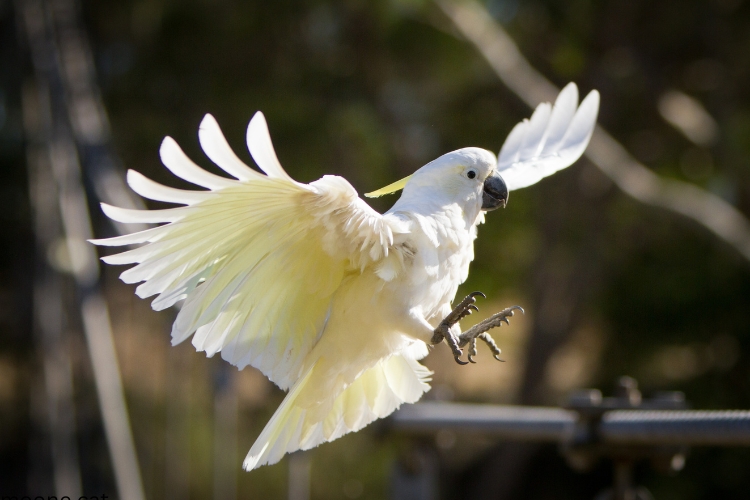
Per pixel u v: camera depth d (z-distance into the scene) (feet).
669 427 14.78
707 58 46.44
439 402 23.12
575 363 54.44
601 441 16.08
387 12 39.63
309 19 42.83
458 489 52.60
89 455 23.61
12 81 40.73
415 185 16.57
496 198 17.15
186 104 43.80
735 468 44.80
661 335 47.52
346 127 41.65
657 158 47.57
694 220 40.83
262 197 13.03
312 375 15.79
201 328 14.42
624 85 45.65
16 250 48.91
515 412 18.95
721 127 44.96
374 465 43.86
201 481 40.93
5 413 46.24
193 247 13.30
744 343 46.06
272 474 43.65
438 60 42.47
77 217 21.66
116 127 44.29
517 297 48.26
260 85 43.09
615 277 48.42
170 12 43.68
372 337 15.52
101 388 19.17
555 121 20.83
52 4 27.78
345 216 13.87
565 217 45.65
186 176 11.59
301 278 14.84
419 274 15.19
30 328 46.06
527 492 53.42
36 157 31.71
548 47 45.96
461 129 44.57
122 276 13.03
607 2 44.88
